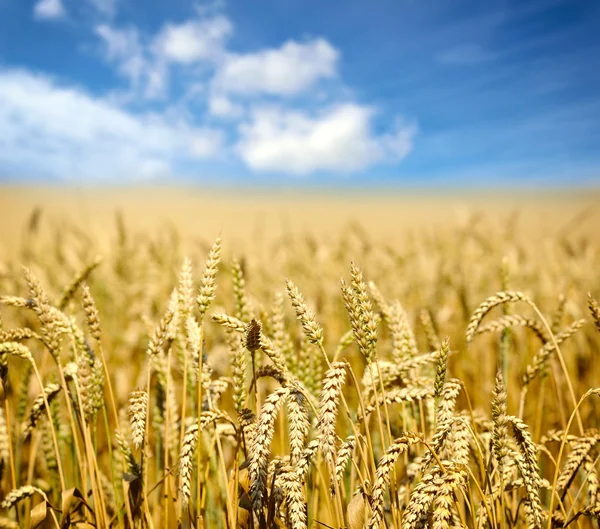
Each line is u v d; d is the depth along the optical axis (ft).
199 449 1.72
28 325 4.10
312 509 2.08
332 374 1.52
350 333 2.31
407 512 1.49
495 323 2.25
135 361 4.48
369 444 1.65
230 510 1.73
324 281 5.31
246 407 1.83
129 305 5.63
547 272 5.39
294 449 1.59
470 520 1.96
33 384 2.91
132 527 1.94
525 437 1.65
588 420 3.64
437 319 4.38
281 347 2.29
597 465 2.41
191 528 1.79
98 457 3.29
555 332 2.92
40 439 2.70
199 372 1.68
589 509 1.75
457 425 1.75
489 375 4.23
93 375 1.97
